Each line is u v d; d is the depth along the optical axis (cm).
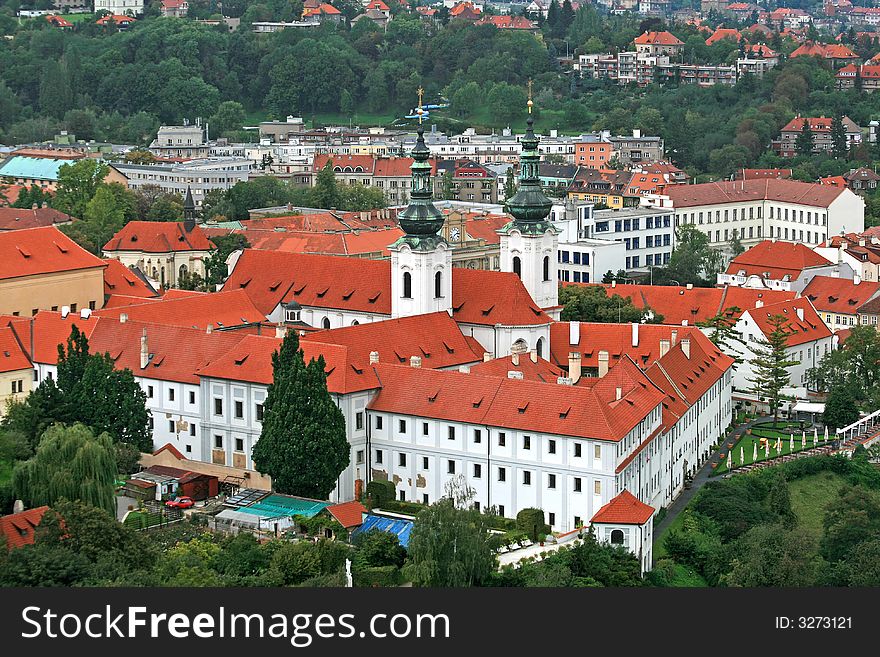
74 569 19988
